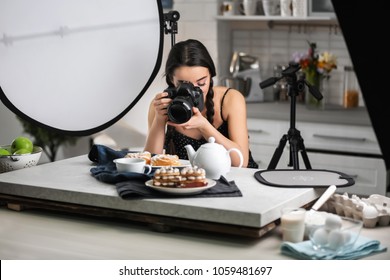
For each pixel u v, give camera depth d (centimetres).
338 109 441
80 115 204
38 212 219
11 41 186
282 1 443
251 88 469
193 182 195
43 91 195
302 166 416
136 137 420
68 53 198
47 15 192
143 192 195
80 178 223
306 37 473
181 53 252
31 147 253
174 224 190
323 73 442
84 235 194
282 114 421
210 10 461
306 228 181
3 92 186
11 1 185
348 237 167
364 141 404
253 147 433
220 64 473
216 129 286
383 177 396
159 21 221
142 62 218
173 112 240
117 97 212
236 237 190
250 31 488
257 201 190
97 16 204
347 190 407
